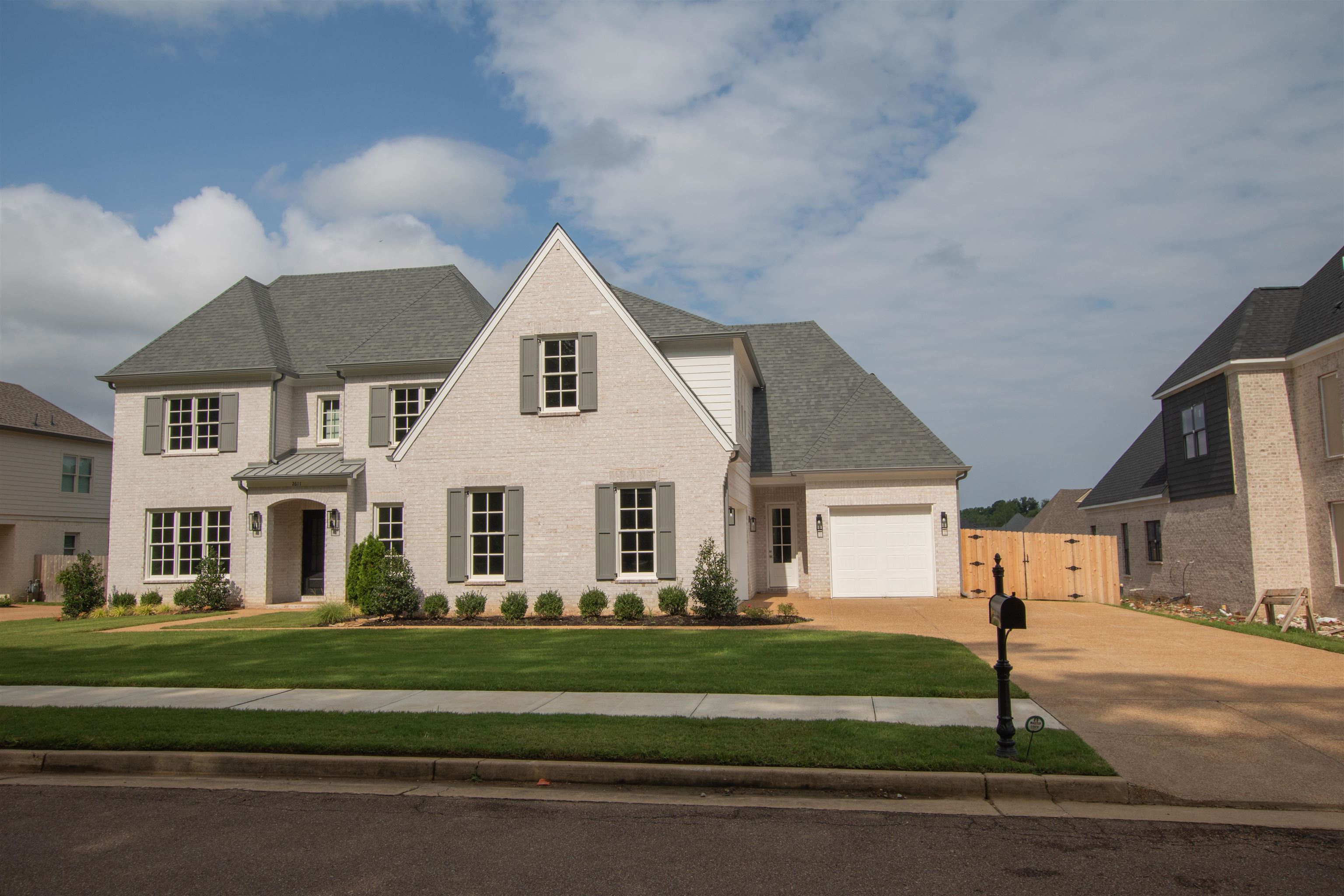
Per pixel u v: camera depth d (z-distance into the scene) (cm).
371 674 1234
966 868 577
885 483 2406
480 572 2083
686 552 1962
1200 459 2328
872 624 1786
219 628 1928
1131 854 600
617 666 1266
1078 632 1633
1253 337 2120
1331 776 751
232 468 2564
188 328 2733
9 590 3272
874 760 771
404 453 2086
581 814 703
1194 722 914
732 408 2200
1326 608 1973
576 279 2059
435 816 703
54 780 830
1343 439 1922
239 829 676
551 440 2036
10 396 3456
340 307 2855
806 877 563
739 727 889
